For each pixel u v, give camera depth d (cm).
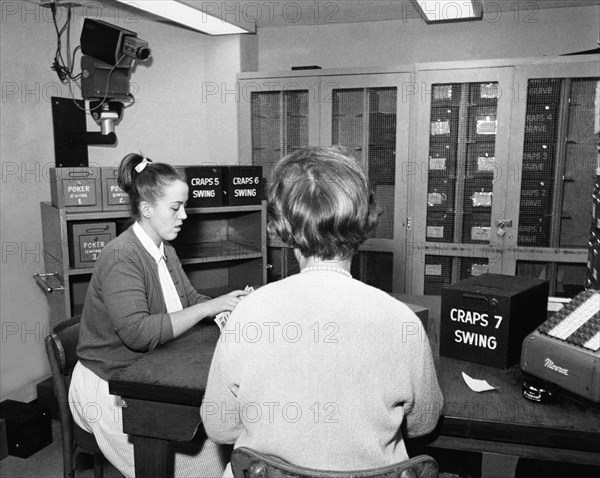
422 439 134
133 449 161
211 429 114
